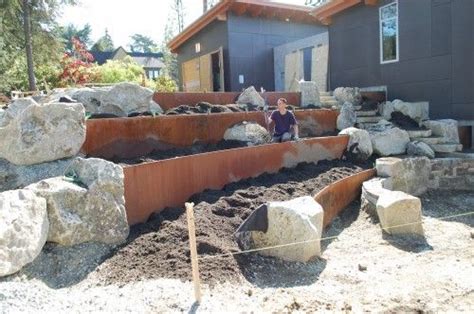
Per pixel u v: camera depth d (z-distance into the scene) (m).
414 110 9.59
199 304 3.26
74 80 19.77
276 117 7.72
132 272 3.80
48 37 21.09
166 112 7.86
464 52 8.91
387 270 4.30
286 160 7.03
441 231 5.65
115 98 7.24
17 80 20.61
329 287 3.83
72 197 4.15
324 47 13.53
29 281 3.52
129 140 6.18
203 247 4.09
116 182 4.50
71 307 3.14
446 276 4.09
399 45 10.55
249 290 3.62
